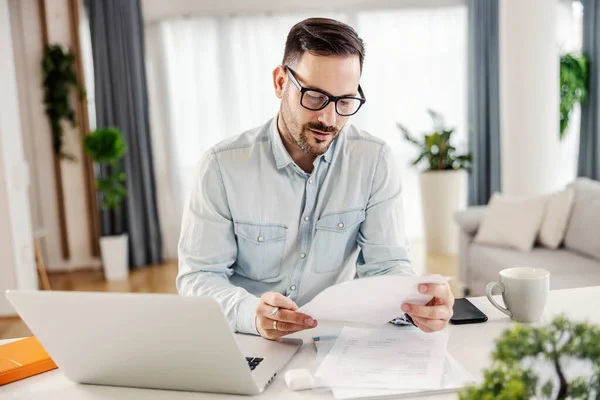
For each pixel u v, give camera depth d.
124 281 4.68
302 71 1.16
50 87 4.91
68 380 1.03
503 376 0.63
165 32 5.16
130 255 5.11
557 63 4.13
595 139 5.04
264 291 1.45
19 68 4.94
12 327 3.51
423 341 1.09
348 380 0.94
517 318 1.19
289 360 1.05
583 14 5.02
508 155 4.22
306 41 1.15
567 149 5.43
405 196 5.58
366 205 1.41
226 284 1.29
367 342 1.10
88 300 0.87
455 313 1.23
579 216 3.29
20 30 4.92
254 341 1.15
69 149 5.07
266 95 5.27
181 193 5.35
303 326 1.07
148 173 5.11
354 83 1.18
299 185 1.38
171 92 5.24
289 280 1.42
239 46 5.23
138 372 0.96
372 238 1.40
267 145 1.38
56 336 0.94
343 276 1.47
